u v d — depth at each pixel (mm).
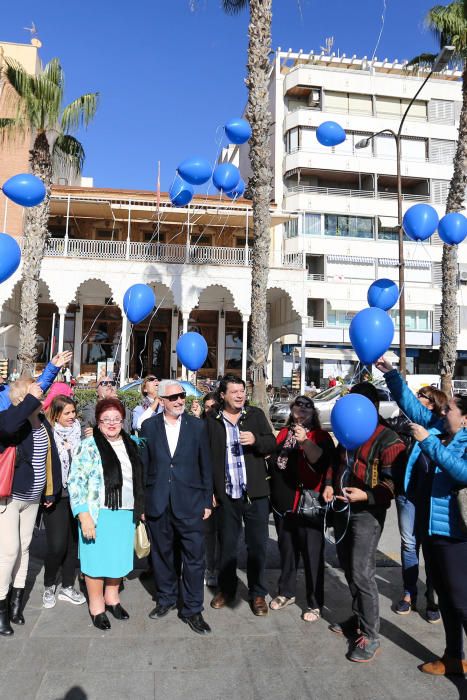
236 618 4109
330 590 4785
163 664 3354
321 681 3211
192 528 3998
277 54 34688
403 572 4383
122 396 12672
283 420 16938
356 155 33188
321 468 4129
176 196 12656
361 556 3609
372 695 3072
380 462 3637
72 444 4527
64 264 21781
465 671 3287
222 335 26453
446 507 3275
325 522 4180
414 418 3961
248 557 4289
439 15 14805
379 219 32938
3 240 5539
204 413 4918
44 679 3135
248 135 9992
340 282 32094
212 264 22609
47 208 14039
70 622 3943
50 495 4070
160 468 4086
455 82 34812
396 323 32375
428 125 34281
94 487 3883
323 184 33844
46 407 4738
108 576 3842
